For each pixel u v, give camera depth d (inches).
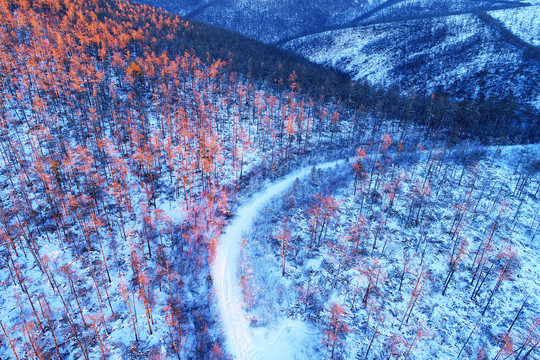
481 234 2269.9
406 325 1672.0
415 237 2278.5
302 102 4104.3
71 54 3929.6
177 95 3932.1
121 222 2226.9
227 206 2571.4
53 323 1572.3
